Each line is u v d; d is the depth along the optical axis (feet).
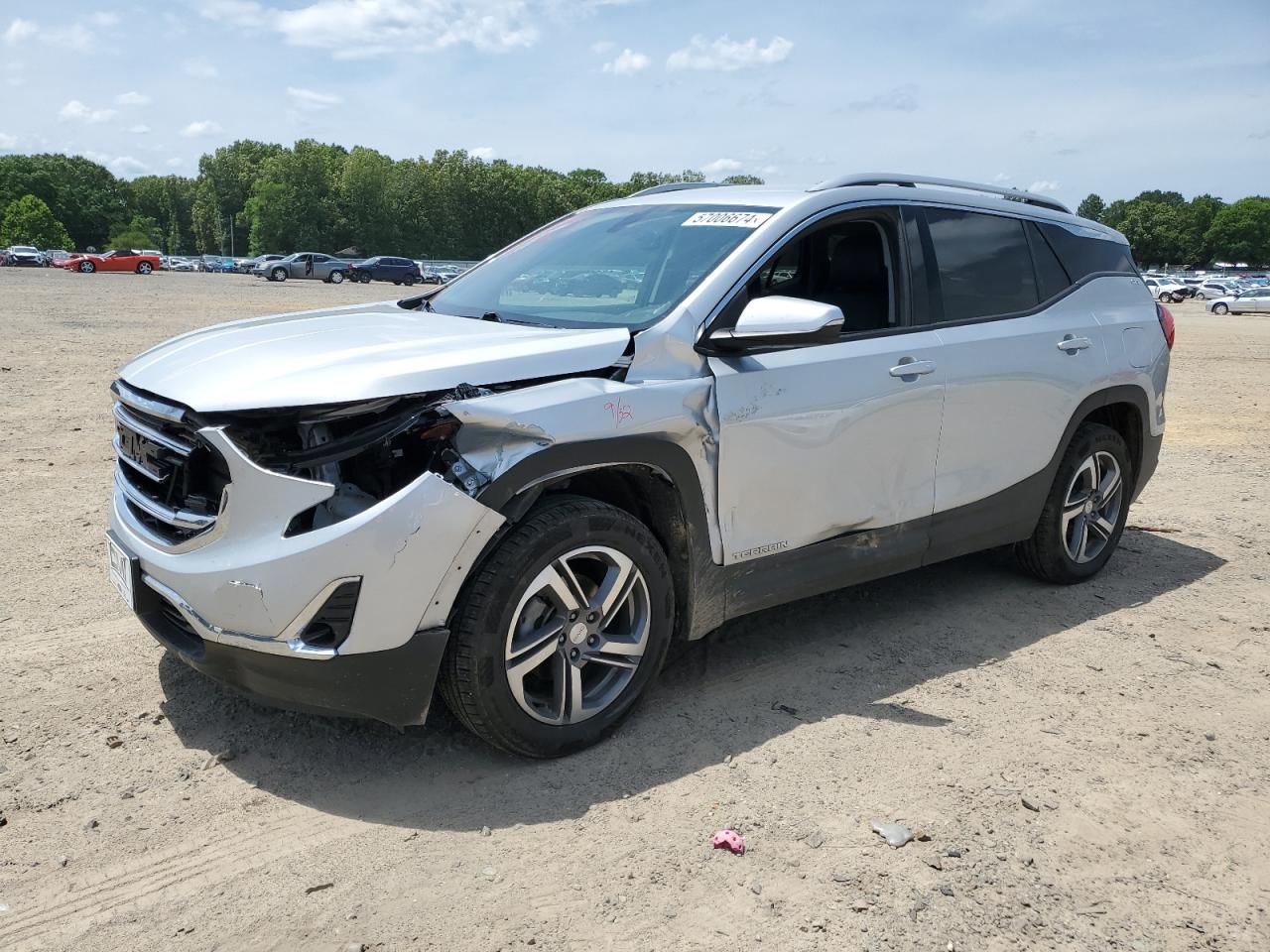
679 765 10.66
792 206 12.57
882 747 11.18
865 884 8.78
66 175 472.85
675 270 12.10
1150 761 11.14
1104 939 8.23
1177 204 593.83
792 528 12.23
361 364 9.64
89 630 13.64
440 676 10.02
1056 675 13.30
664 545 11.55
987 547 15.10
